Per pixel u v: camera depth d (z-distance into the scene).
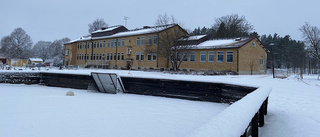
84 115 5.56
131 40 35.16
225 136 1.18
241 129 1.51
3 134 3.91
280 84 13.01
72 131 4.14
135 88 11.16
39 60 54.16
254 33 53.84
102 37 40.16
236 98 7.51
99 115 5.61
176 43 26.56
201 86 8.99
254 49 26.72
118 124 4.75
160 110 6.64
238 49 23.30
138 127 4.56
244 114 1.82
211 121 1.47
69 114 5.64
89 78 12.50
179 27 32.16
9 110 6.05
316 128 4.21
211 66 25.69
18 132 4.03
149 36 32.47
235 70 23.47
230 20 49.28
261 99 3.04
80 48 46.09
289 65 65.38
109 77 11.27
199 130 1.23
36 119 5.03
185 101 8.83
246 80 14.75
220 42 27.11
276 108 6.30
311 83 14.51
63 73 13.99
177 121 5.23
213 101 8.59
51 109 6.30
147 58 32.47
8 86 13.59
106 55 39.62
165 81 10.12
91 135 3.93
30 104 7.10
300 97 8.25
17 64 42.53
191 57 27.88
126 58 35.62
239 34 46.62
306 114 5.48
